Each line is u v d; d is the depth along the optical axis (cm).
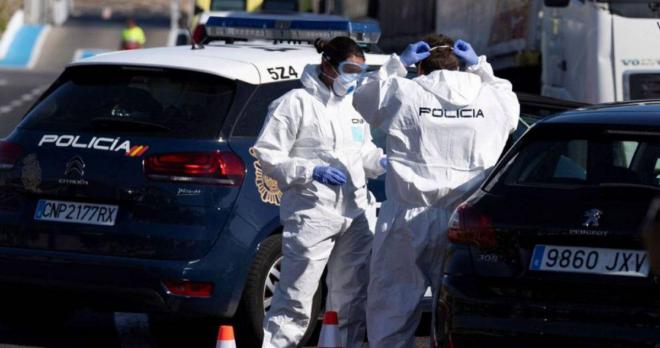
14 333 2592
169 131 2280
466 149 1991
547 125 1875
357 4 7069
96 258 2259
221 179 2241
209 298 2230
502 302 1761
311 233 2084
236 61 2373
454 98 1992
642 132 1816
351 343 2172
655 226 986
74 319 2758
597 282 1708
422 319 2725
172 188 2238
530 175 1836
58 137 2341
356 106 2044
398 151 2012
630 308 1684
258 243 2278
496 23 4734
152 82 2361
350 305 2159
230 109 2294
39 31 16962
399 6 6300
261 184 2286
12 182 2352
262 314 2297
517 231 1767
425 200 1991
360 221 2133
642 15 3778
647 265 1681
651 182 1786
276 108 2086
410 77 2581
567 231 1733
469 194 1983
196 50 2506
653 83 3759
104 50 15988
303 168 2055
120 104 2342
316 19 3203
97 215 2280
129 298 2245
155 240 2233
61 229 2295
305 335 2388
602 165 1805
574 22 3931
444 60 2034
